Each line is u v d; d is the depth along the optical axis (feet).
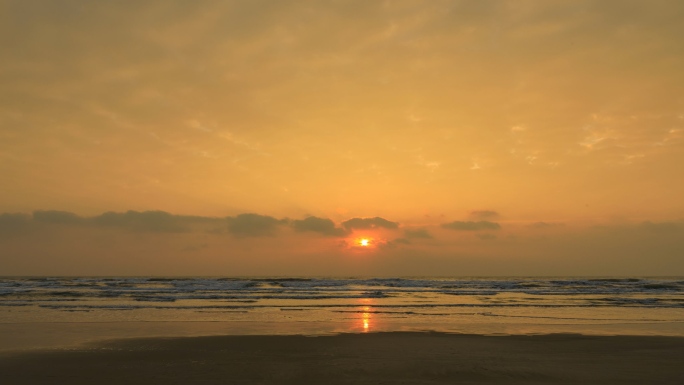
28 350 38.45
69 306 79.71
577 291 148.05
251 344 41.73
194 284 183.62
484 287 176.76
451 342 43.14
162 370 30.94
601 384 27.50
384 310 76.07
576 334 49.08
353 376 29.22
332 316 66.64
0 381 28.19
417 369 31.09
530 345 41.68
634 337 46.50
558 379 28.66
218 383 27.50
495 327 54.90
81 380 28.35
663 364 33.30
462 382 27.78
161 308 77.05
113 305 82.23
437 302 95.20
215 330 51.52
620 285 196.54
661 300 102.01
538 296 118.93
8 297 104.22
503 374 29.84
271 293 124.77
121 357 35.50
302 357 35.53
